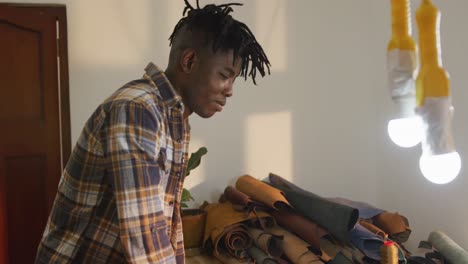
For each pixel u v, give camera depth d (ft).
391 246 5.04
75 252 3.41
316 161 8.75
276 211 6.56
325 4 8.65
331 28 8.71
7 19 6.68
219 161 8.13
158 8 7.68
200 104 3.56
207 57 3.41
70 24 7.24
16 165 6.88
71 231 3.43
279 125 8.47
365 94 8.98
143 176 3.02
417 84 2.02
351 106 8.91
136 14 7.57
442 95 1.97
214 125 8.07
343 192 8.95
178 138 3.51
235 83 8.14
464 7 6.63
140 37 7.61
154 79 3.46
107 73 7.46
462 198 6.82
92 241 3.38
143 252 3.00
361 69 8.94
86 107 7.38
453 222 7.03
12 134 6.81
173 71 3.57
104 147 3.15
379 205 8.95
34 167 6.98
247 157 8.30
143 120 3.10
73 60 7.29
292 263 5.93
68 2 7.20
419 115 2.03
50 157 7.03
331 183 8.86
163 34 7.73
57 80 7.04
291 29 8.46
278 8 8.36
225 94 3.57
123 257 3.34
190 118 7.93
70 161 3.45
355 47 8.87
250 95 8.25
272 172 8.47
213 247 6.59
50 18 6.93
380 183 8.91
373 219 6.87
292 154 8.59
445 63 6.99
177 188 3.72
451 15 6.86
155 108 3.25
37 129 6.95
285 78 8.46
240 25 3.55
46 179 7.02
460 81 6.75
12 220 6.89
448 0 6.91
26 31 6.84
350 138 8.95
